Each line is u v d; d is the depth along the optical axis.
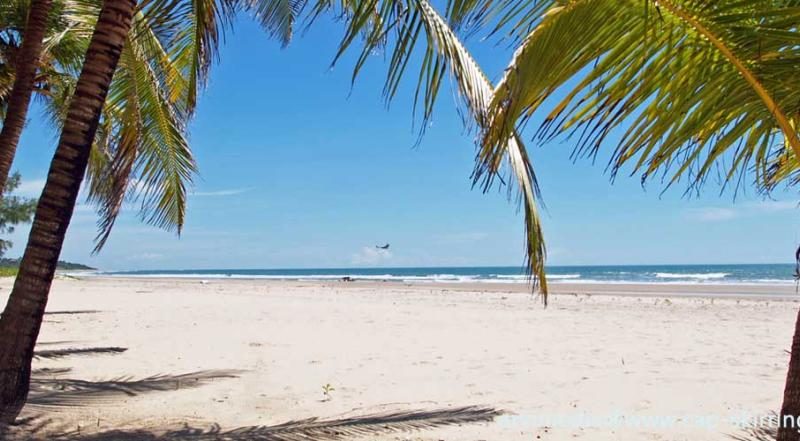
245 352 7.78
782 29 2.03
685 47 2.25
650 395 5.38
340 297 20.12
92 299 17.95
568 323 11.54
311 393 5.47
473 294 22.28
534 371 6.57
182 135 5.87
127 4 3.65
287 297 19.92
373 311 14.11
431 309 14.80
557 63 2.22
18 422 4.11
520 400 5.21
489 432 4.21
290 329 10.34
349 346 8.41
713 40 2.11
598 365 6.93
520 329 10.50
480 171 2.29
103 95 3.60
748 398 5.22
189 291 24.16
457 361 7.21
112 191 4.75
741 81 2.29
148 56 5.55
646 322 11.69
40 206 3.52
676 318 12.54
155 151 6.00
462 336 9.54
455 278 55.00
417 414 4.67
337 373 6.44
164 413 4.66
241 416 4.62
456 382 5.99
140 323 11.03
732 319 12.22
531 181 3.24
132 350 7.78
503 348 8.27
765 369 6.61
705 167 2.65
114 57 3.62
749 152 2.68
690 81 2.32
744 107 2.41
